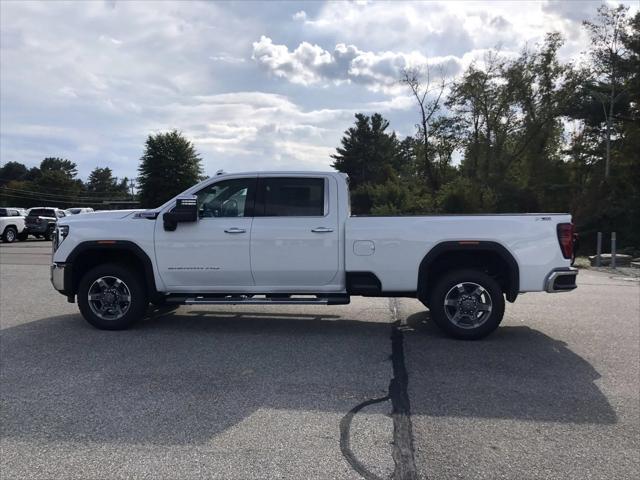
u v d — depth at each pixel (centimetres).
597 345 659
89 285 714
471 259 703
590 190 3209
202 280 705
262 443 387
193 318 802
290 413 441
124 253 737
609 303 959
